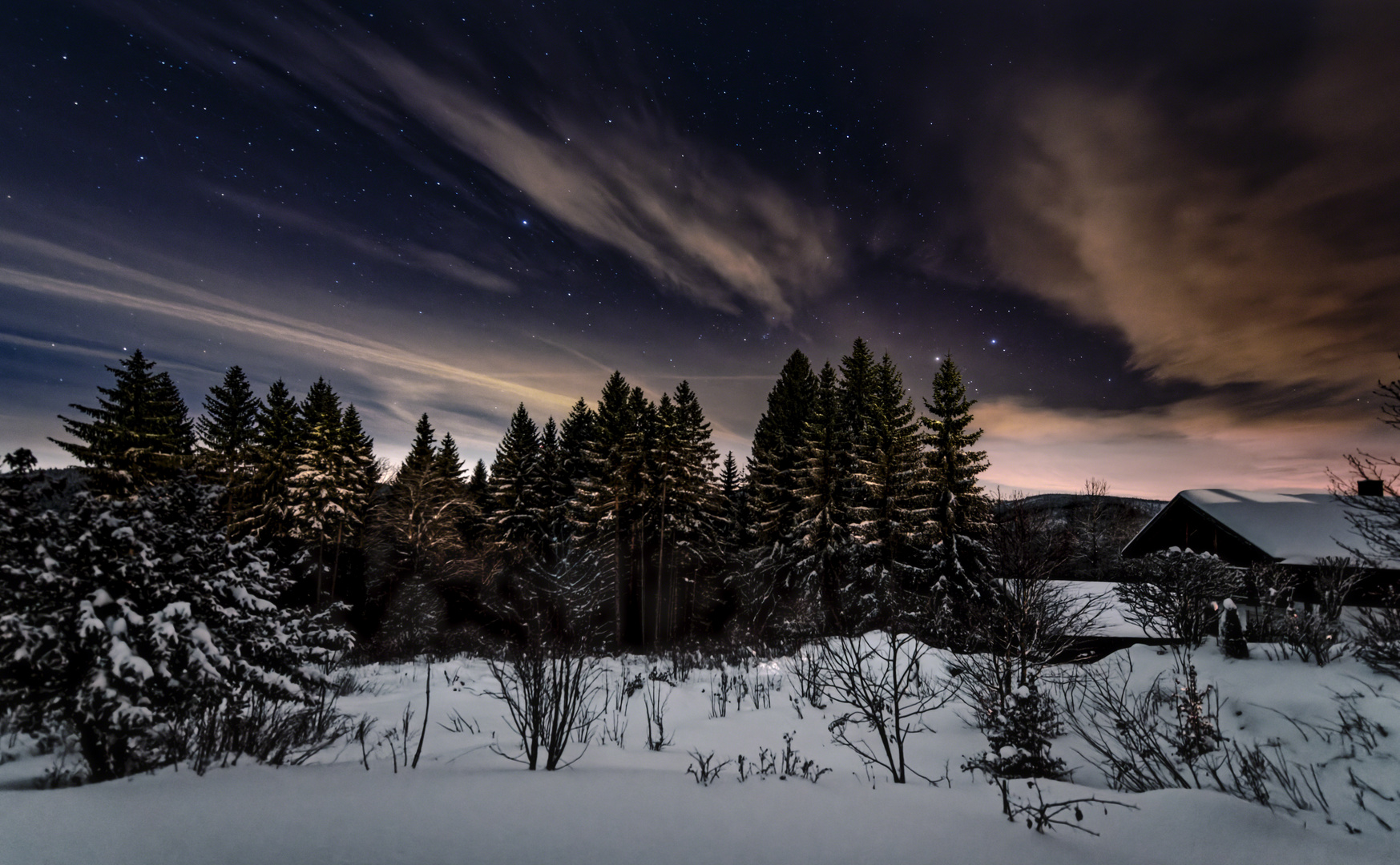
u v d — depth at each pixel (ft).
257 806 11.45
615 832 10.75
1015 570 28.30
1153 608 33.78
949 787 16.38
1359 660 24.12
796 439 120.67
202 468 20.57
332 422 118.83
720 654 54.95
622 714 29.01
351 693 36.45
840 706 29.40
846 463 100.58
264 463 112.98
